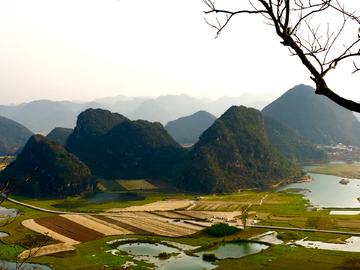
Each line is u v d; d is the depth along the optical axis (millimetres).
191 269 79500
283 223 124875
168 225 126375
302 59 11250
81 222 130625
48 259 87188
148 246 100375
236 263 82750
